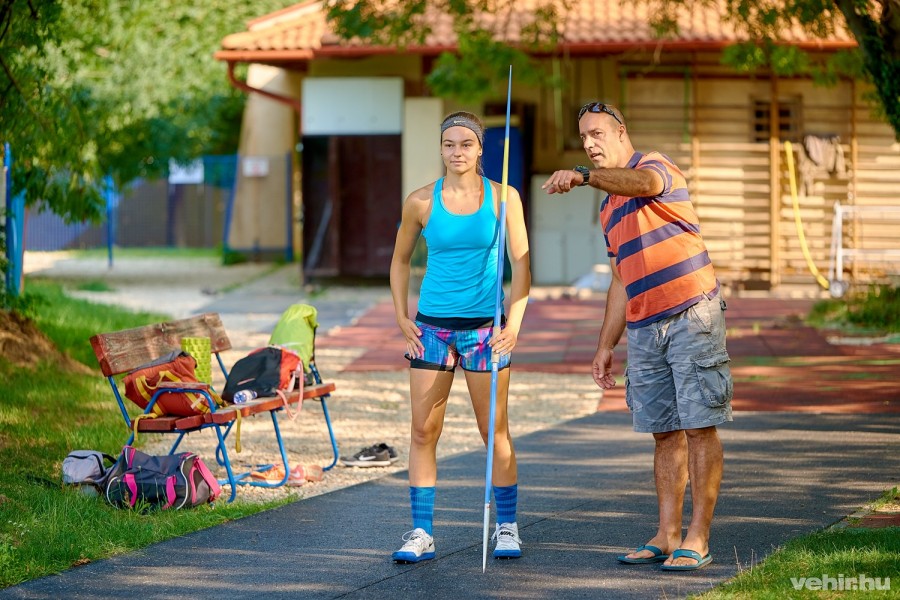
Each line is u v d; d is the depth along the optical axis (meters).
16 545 10.95
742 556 10.59
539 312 32.94
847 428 16.77
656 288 10.27
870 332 27.19
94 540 11.25
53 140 20.25
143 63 47.75
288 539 11.58
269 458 15.55
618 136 10.49
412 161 39.38
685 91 37.62
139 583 10.19
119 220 60.94
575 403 19.97
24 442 14.94
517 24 38.06
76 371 20.25
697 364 10.18
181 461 12.66
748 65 30.30
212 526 12.08
